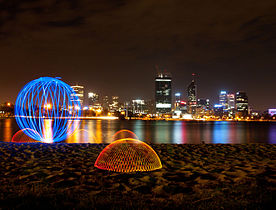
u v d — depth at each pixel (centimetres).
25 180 717
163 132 3694
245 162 1014
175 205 513
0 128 3666
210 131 4194
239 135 3203
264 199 539
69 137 2517
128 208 495
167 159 1073
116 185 672
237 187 641
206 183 693
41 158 1085
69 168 877
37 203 512
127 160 1034
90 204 516
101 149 1380
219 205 511
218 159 1086
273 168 892
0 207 498
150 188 649
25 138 2289
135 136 2811
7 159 1056
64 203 520
